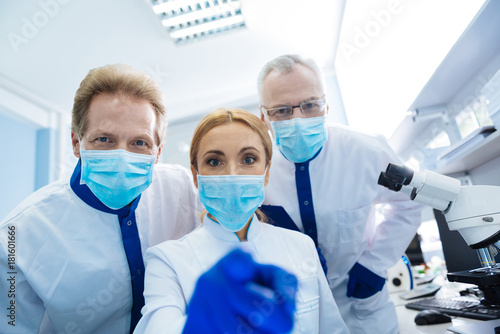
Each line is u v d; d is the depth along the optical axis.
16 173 3.08
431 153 2.14
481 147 1.34
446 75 1.67
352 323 1.37
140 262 1.05
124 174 0.93
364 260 1.43
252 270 0.83
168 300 0.75
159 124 1.05
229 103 3.32
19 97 3.08
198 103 3.35
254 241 0.94
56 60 2.70
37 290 0.92
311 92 1.20
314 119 1.21
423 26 1.86
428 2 1.79
